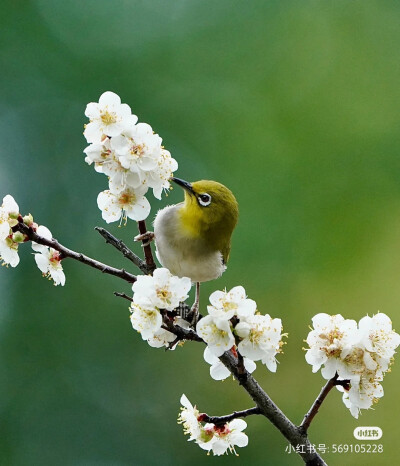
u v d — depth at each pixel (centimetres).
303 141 1385
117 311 1309
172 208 891
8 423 1230
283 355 1320
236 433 652
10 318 1272
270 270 1327
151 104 1383
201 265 888
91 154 632
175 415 1285
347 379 590
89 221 1350
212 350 559
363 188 1357
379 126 1384
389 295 1315
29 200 1338
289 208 1355
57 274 653
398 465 1219
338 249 1338
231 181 1365
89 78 1377
